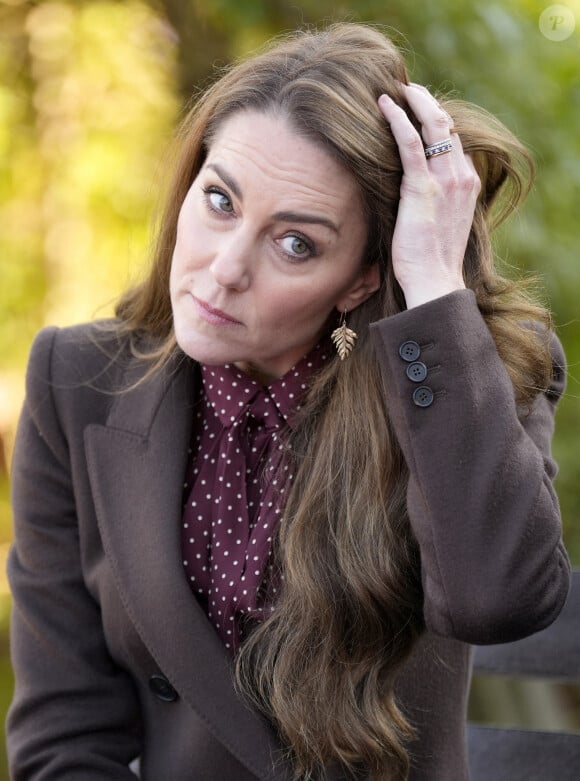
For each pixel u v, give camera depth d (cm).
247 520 282
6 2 541
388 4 530
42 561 303
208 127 268
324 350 286
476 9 557
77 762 291
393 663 275
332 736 265
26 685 299
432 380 263
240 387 284
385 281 277
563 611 314
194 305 262
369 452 277
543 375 283
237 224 256
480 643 259
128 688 305
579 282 572
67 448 301
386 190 263
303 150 250
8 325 562
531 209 562
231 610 277
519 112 565
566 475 598
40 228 555
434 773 289
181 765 287
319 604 267
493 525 256
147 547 277
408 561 276
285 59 260
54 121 548
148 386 294
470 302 269
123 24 548
